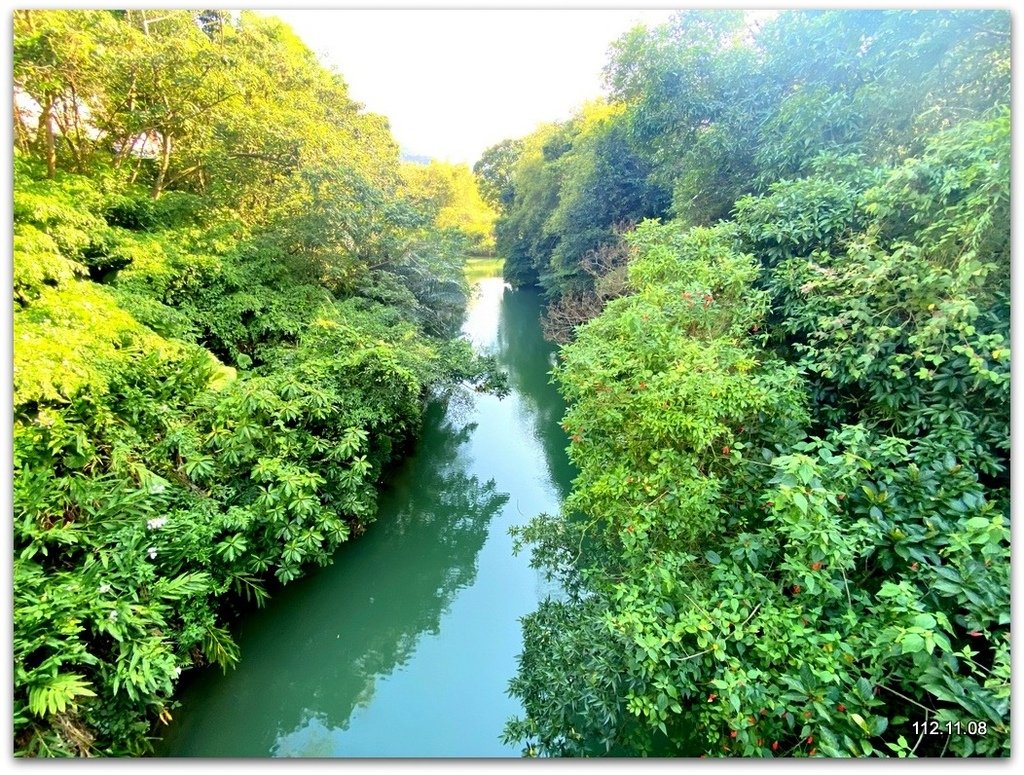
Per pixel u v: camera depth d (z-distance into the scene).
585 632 2.90
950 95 4.11
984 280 2.55
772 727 2.17
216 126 8.08
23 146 7.51
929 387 2.85
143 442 3.89
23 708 2.31
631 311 3.53
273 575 4.60
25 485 2.96
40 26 5.84
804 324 3.51
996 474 2.44
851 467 2.34
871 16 4.61
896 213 3.19
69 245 5.92
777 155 5.33
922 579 2.07
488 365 8.41
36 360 3.45
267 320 7.37
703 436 2.83
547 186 19.58
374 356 5.75
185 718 3.51
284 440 4.39
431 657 4.61
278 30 12.26
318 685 4.33
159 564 3.20
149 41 7.09
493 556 5.90
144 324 5.96
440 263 11.05
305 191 8.38
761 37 6.11
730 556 2.77
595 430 3.82
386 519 6.46
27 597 2.50
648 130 7.92
